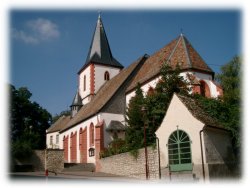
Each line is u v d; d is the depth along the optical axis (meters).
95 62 60.50
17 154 35.47
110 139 41.38
